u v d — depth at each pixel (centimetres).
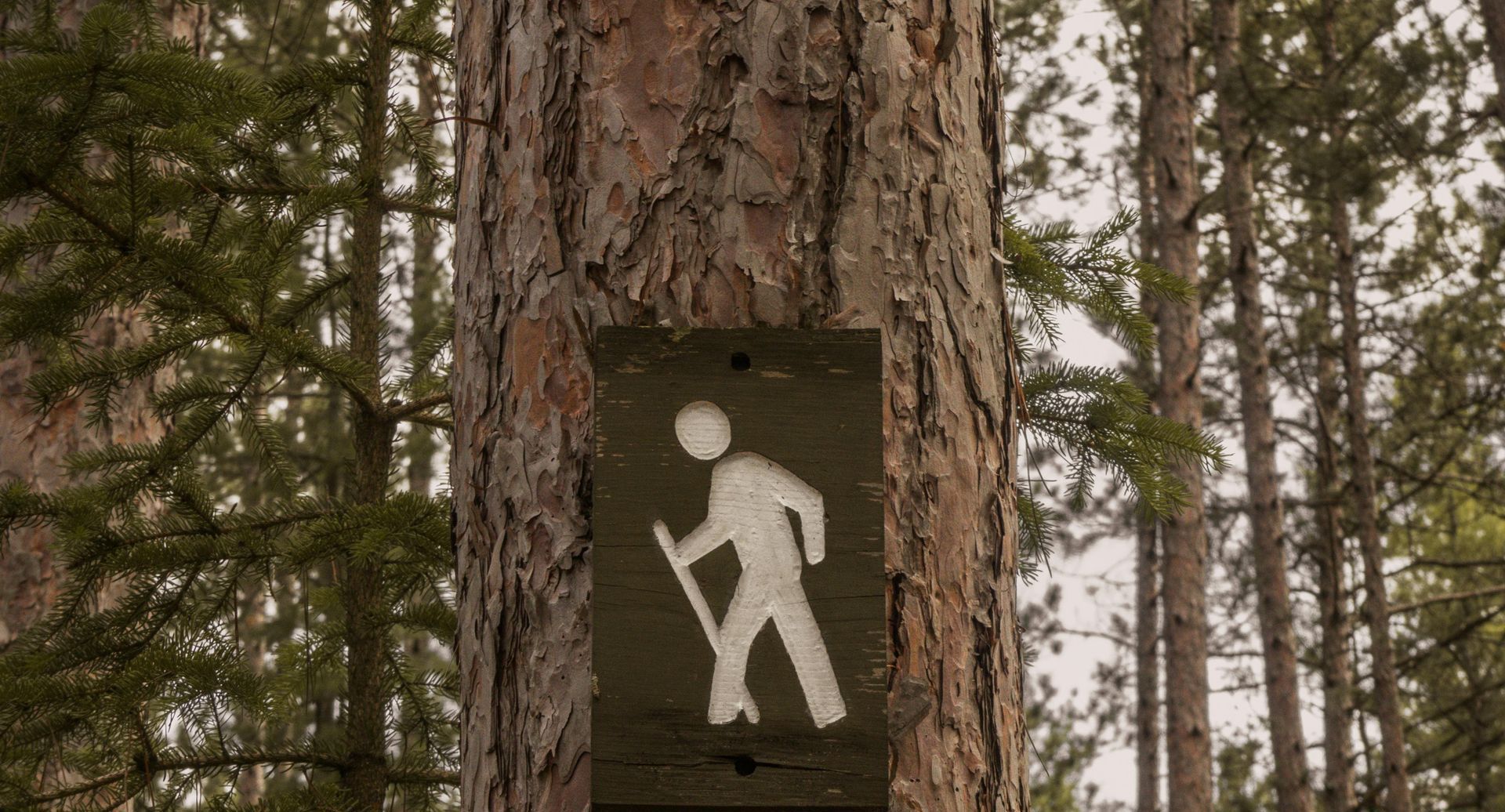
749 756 162
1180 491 385
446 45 347
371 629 324
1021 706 190
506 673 175
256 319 317
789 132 179
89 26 277
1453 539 1413
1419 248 1309
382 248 371
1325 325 1279
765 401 170
